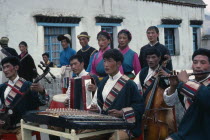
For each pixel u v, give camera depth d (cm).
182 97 346
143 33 1466
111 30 1345
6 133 423
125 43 518
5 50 727
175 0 1623
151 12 1506
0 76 771
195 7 1780
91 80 439
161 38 1564
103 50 527
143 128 390
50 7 1107
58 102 500
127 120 365
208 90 298
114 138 339
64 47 729
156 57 428
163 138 390
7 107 419
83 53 625
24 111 421
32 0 1064
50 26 1131
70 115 325
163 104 401
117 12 1342
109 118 326
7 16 1012
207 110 302
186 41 1722
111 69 387
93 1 1244
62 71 602
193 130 310
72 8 1170
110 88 393
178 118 546
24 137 387
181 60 1688
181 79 313
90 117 321
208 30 1902
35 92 420
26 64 828
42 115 342
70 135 312
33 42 1068
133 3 1414
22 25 1044
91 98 429
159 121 394
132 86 382
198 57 324
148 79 428
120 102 380
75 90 434
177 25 1659
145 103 418
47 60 1052
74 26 1177
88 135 318
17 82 428
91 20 1237
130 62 511
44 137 614
